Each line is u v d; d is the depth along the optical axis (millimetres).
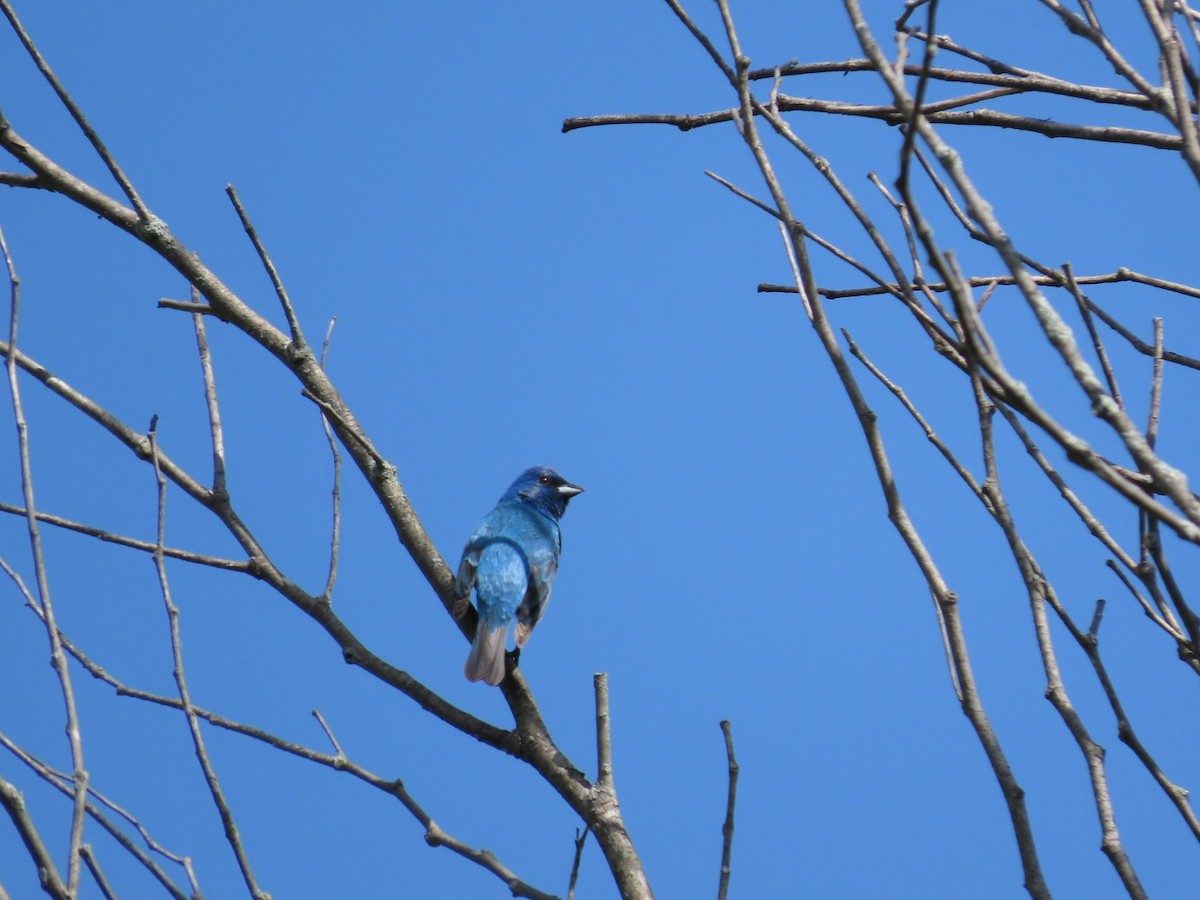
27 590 10039
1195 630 8398
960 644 8664
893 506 8945
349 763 10430
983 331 6922
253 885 8406
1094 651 8938
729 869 9031
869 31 7621
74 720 8320
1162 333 9352
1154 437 8953
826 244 10234
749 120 9672
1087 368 7230
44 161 13102
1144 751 8461
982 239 10430
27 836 7477
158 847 8930
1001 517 9031
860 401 9023
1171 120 8320
